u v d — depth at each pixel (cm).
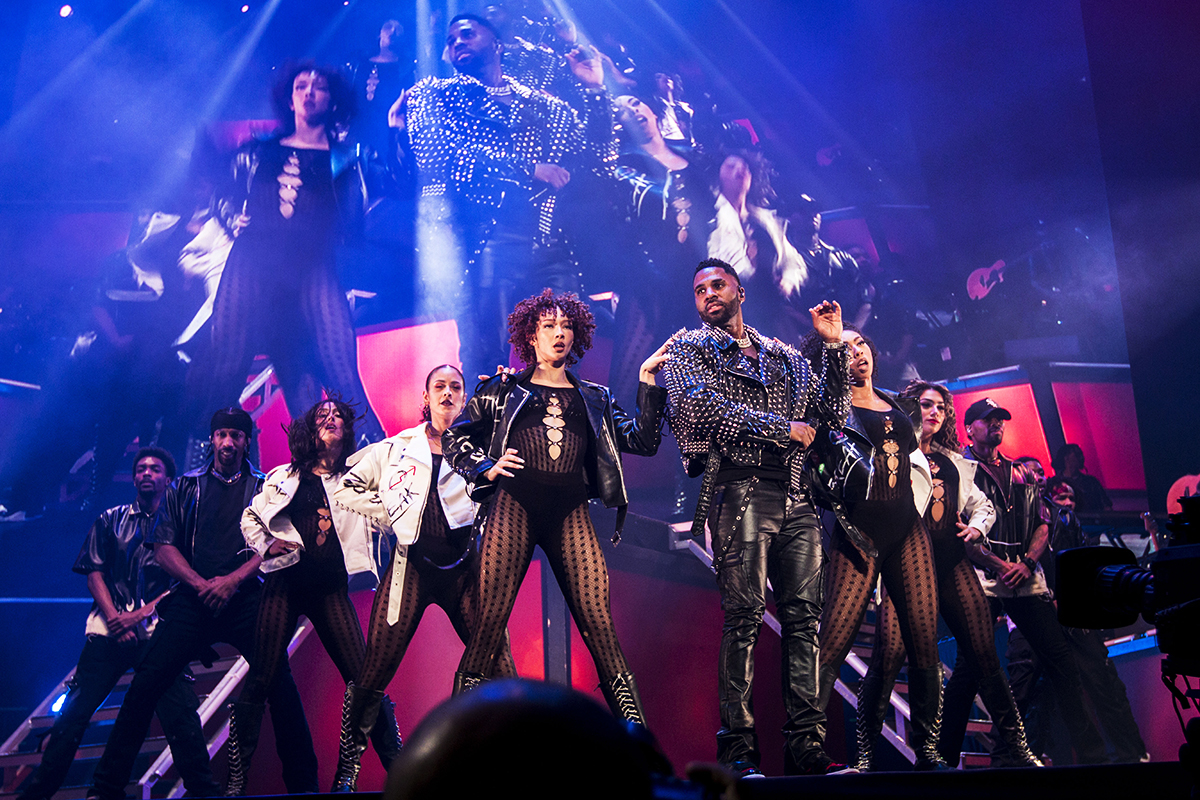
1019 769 185
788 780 189
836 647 339
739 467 304
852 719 590
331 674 573
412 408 810
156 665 478
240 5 890
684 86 899
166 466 555
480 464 325
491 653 311
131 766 473
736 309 327
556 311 340
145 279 826
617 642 313
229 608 492
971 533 438
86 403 796
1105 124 686
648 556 632
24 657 692
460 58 837
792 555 298
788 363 325
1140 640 568
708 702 614
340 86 867
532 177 828
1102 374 768
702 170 870
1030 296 805
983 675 419
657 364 336
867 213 865
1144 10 658
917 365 823
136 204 846
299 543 434
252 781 548
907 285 845
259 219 838
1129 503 721
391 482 402
